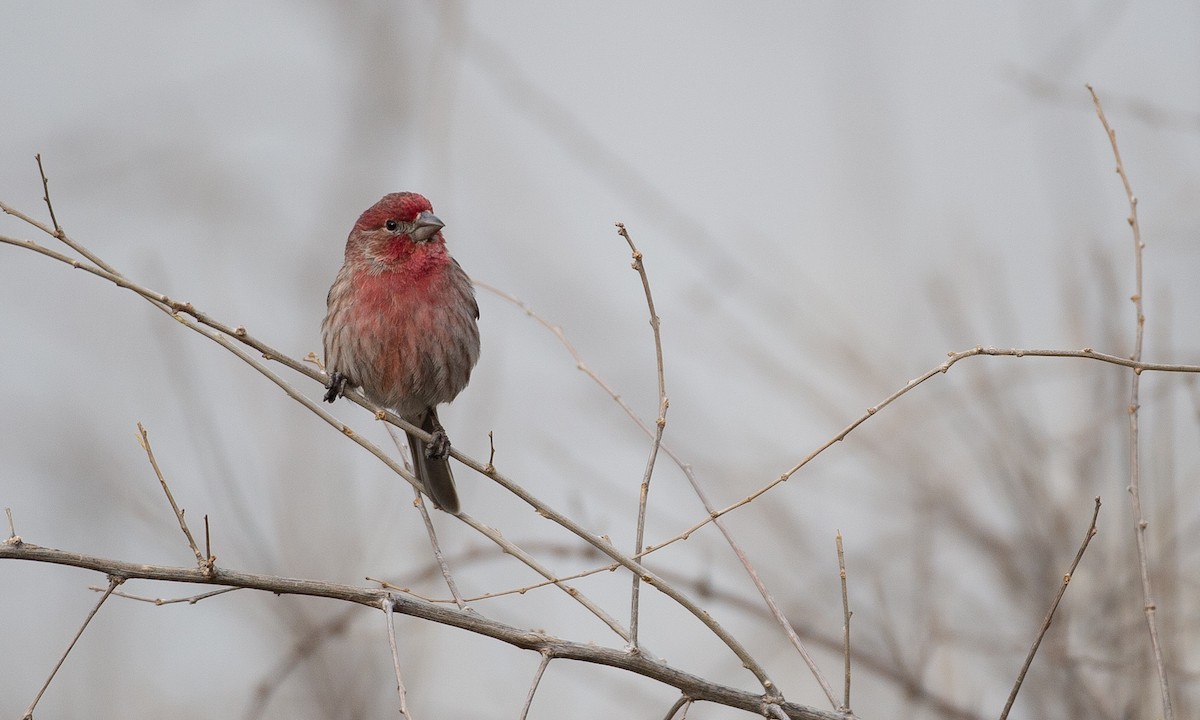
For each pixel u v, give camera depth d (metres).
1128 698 9.90
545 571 8.42
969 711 10.48
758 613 11.62
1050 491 11.11
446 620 8.23
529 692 8.09
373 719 11.24
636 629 8.36
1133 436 8.09
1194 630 10.32
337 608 11.64
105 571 7.73
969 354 8.00
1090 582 10.64
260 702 10.62
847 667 8.12
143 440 7.88
